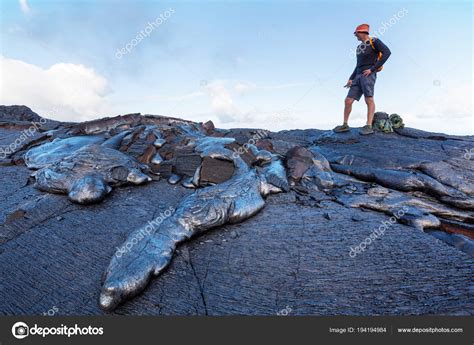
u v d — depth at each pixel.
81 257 2.82
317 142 7.81
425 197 4.33
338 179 4.81
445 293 2.17
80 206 3.71
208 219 3.13
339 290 2.31
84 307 2.26
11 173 5.01
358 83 7.10
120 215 3.59
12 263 2.70
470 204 3.94
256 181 4.09
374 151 6.25
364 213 3.70
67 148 5.56
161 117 7.81
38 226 3.25
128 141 5.61
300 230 3.23
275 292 2.35
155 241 2.75
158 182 4.63
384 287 2.30
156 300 2.29
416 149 6.23
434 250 2.74
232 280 2.50
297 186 4.48
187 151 5.16
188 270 2.62
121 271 2.35
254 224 3.41
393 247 2.82
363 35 6.50
